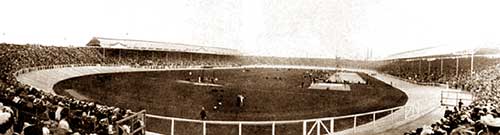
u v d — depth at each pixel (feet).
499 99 74.23
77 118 38.60
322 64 408.87
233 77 248.93
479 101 73.97
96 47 292.40
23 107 42.27
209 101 117.91
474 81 158.10
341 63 373.20
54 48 242.99
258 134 68.18
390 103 124.57
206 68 352.08
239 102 111.96
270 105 113.19
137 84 167.02
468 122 32.24
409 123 67.05
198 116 88.94
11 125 22.15
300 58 413.39
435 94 141.28
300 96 139.85
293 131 71.41
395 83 214.07
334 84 204.03
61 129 27.61
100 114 44.52
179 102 112.68
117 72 246.47
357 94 152.66
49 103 45.98
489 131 22.84
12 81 91.40
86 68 232.73
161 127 71.05
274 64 426.10
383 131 58.59
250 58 419.95
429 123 66.80
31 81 147.74
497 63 173.27
